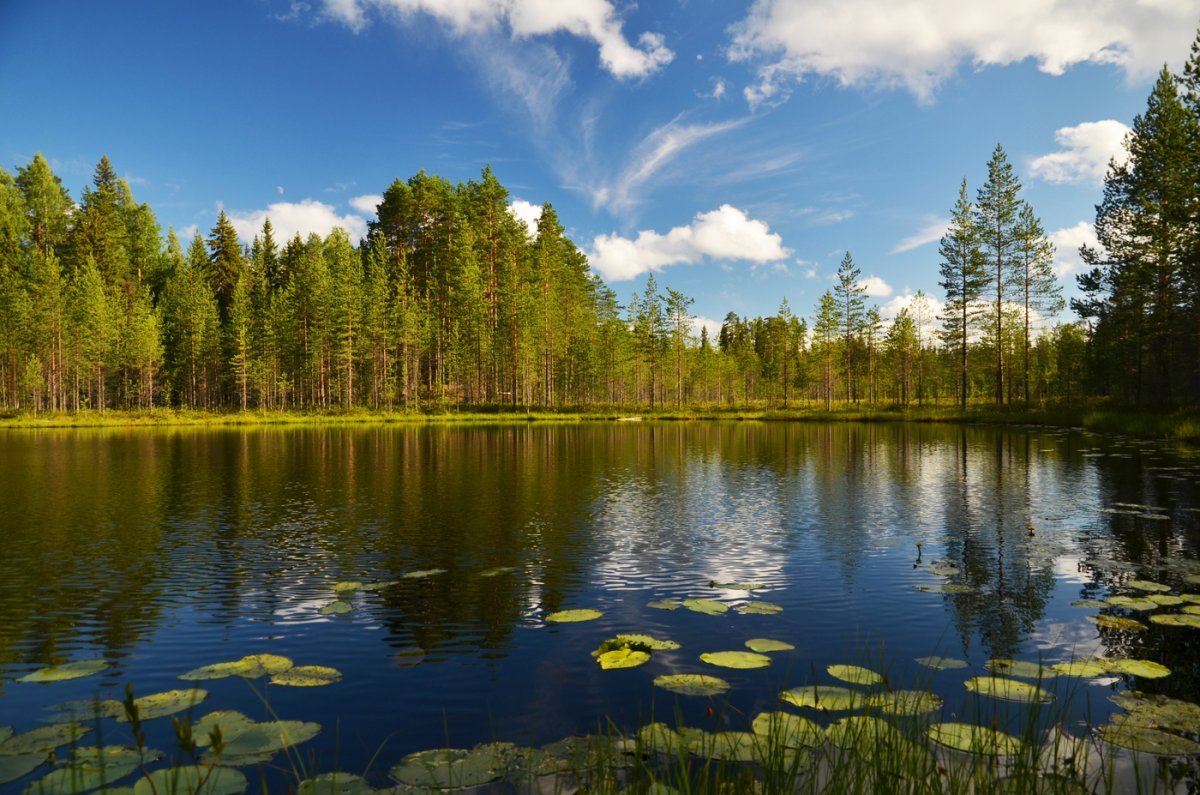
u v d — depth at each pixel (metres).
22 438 37.38
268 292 84.25
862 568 9.22
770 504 14.56
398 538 11.27
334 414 62.06
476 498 15.52
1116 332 42.44
